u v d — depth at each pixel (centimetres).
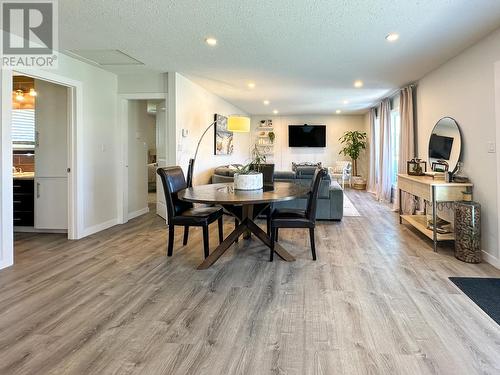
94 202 444
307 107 830
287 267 301
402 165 552
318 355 169
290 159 1014
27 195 443
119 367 159
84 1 253
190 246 372
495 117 304
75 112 405
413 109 529
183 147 506
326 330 193
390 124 677
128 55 389
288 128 1003
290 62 415
